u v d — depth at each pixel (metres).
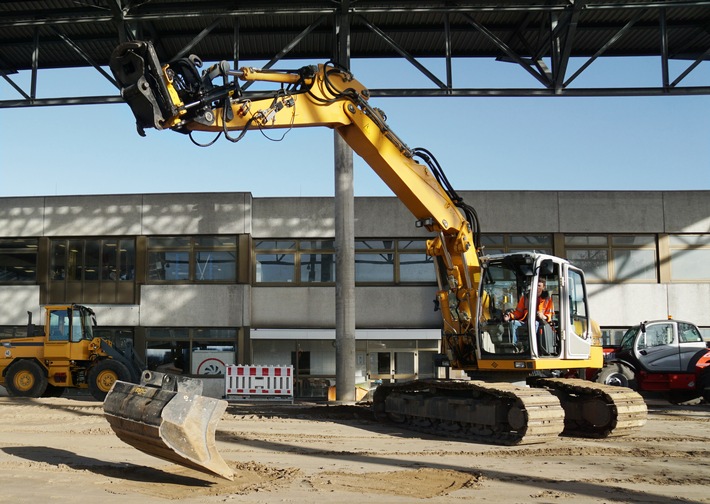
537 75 19.91
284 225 28.02
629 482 9.06
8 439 12.50
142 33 21.27
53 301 28.14
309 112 13.09
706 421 17.39
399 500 7.73
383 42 23.50
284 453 11.32
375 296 27.84
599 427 13.59
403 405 14.72
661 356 21.50
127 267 28.22
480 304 14.27
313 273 28.09
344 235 23.75
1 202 28.45
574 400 14.09
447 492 8.22
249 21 22.12
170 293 27.78
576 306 14.71
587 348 14.60
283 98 12.52
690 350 21.56
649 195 28.16
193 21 22.06
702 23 22.30
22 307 28.11
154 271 28.11
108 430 13.83
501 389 12.56
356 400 23.81
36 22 19.95
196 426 8.13
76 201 28.33
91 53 24.02
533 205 28.00
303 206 28.09
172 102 10.55
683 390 21.95
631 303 27.81
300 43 23.69
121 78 10.39
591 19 21.92
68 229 28.27
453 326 14.85
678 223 28.03
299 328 27.78
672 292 27.86
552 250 28.00
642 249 28.19
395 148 14.05
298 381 27.59
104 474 9.01
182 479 8.74
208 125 11.24
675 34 23.00
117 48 10.38
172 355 27.67
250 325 27.67
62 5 20.41
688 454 11.66
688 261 28.16
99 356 22.97
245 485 8.44
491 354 14.16
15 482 8.41
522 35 22.33
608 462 10.70
